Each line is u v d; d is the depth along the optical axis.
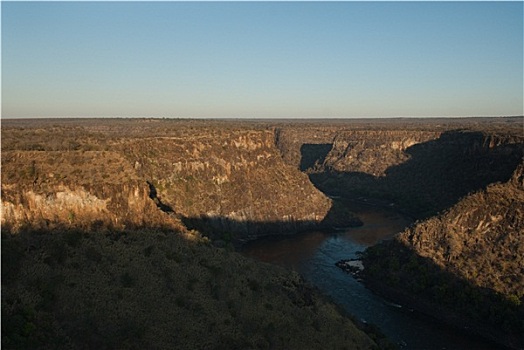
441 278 80.69
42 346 35.28
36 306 38.25
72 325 38.44
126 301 43.25
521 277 74.12
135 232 53.38
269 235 126.88
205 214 114.75
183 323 44.06
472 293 74.56
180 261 53.16
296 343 48.72
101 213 52.06
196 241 60.31
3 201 45.28
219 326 45.75
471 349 66.12
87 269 44.62
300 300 59.31
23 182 47.56
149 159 113.56
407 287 83.31
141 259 49.56
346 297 83.56
